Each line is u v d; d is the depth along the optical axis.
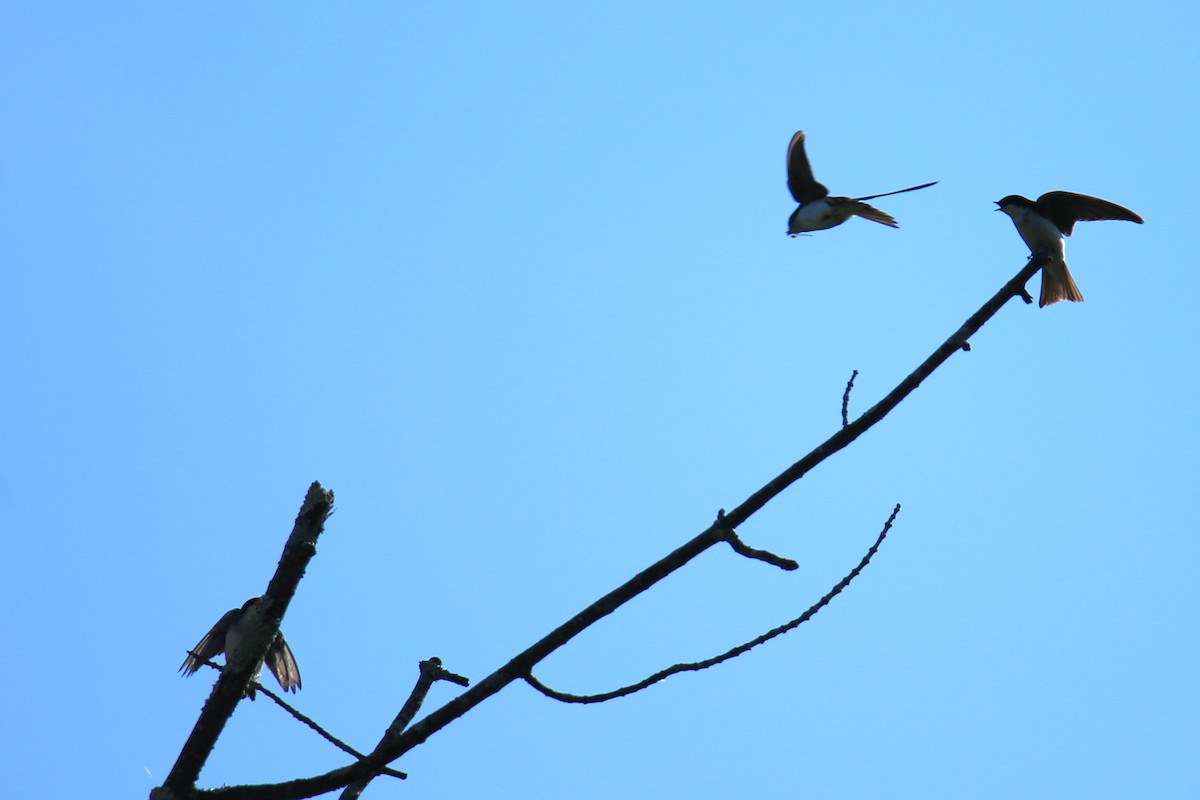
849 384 9.14
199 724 9.09
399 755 8.90
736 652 8.93
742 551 8.98
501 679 8.99
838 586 9.08
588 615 9.00
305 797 8.85
